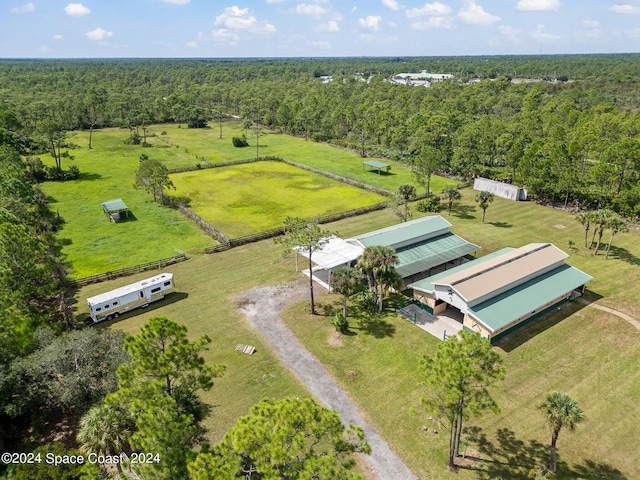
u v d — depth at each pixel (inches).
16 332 1201.4
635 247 2283.5
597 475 1015.0
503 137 4077.3
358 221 2709.2
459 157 3732.8
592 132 3764.8
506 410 1217.4
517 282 1686.8
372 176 3804.1
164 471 765.9
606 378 1338.6
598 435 1131.9
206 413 1213.1
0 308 1262.3
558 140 3927.2
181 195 3245.6
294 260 2171.5
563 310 1711.4
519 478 1008.9
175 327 973.2
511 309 1557.6
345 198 3193.9
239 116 7431.1
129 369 927.0
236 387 1316.4
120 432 893.2
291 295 1847.9
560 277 1785.2
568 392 1284.4
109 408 900.0
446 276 1744.6
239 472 733.9
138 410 828.6
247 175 3838.6
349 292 1568.7
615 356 1438.2
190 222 2719.0
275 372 1380.4
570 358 1432.1
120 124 6353.3
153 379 945.5
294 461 718.5
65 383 1045.8
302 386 1318.9
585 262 2121.1
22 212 2241.6
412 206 2997.0
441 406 979.9
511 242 2375.7
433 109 5856.3
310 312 1716.3
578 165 3179.1
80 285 1924.2
